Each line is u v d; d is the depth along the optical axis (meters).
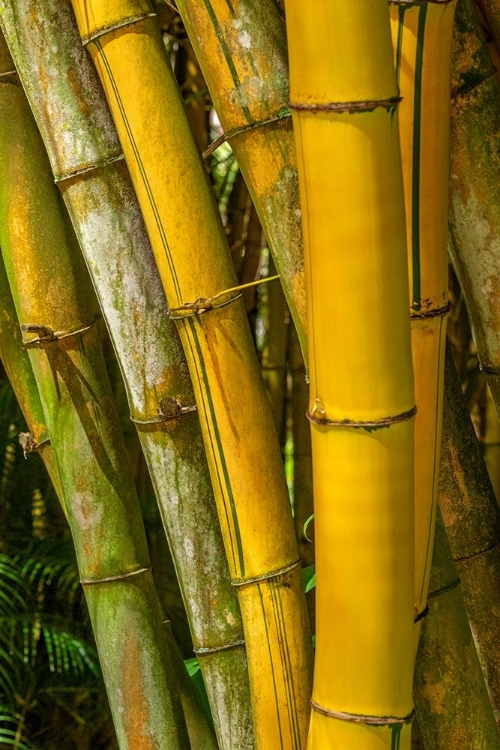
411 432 1.88
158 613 2.27
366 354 1.85
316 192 1.84
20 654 2.92
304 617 2.11
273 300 2.80
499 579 2.17
